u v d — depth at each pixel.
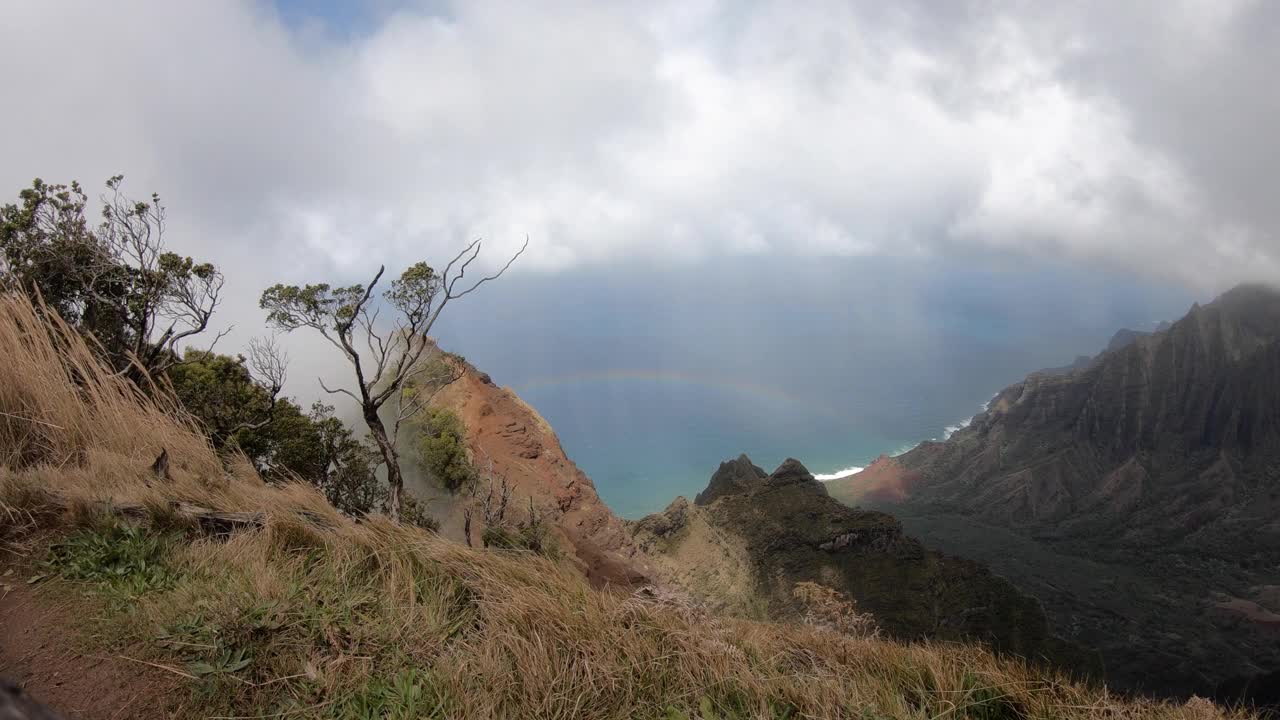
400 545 5.00
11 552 4.31
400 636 3.93
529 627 4.10
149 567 4.34
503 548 5.64
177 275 16.44
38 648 3.48
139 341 15.26
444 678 3.54
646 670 3.89
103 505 4.87
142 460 6.05
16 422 5.83
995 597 123.88
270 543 4.82
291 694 3.39
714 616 4.96
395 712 3.29
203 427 9.09
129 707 3.18
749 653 4.36
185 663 3.47
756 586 115.31
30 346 6.30
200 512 5.10
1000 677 4.12
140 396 7.12
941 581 130.12
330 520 5.62
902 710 3.80
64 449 5.95
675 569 106.50
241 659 3.50
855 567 131.88
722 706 3.71
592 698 3.59
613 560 59.28
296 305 14.22
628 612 4.45
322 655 3.67
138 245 16.30
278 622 3.75
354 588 4.43
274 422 21.91
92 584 4.11
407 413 15.90
